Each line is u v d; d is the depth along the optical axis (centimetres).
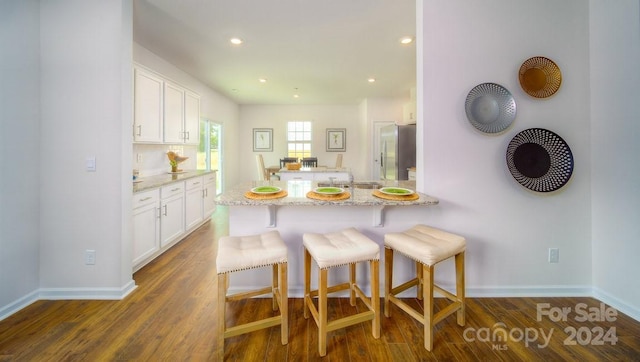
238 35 297
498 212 207
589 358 145
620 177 186
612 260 193
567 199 206
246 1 234
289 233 208
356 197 185
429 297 150
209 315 184
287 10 247
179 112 369
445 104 203
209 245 324
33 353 147
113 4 201
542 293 209
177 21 267
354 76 451
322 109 723
